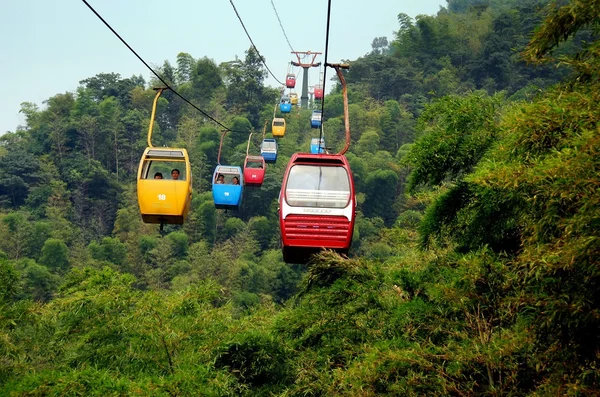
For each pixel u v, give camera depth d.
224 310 22.30
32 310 20.16
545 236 10.98
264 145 69.12
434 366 13.36
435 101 19.97
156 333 19.16
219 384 16.81
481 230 17.91
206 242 143.00
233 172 39.97
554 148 10.83
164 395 15.72
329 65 25.09
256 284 121.88
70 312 21.59
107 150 189.00
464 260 14.26
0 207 164.88
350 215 20.39
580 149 10.06
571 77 13.45
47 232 138.00
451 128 19.22
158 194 24.64
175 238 135.88
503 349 11.63
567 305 10.05
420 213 133.38
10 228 137.50
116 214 168.00
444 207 19.23
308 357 18.67
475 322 13.84
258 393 21.69
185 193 24.84
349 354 16.61
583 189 9.60
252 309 27.06
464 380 13.31
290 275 131.75
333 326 18.69
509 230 17.83
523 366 12.16
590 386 9.98
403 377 13.19
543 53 12.88
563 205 10.62
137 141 194.12
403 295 18.22
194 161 175.12
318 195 20.61
